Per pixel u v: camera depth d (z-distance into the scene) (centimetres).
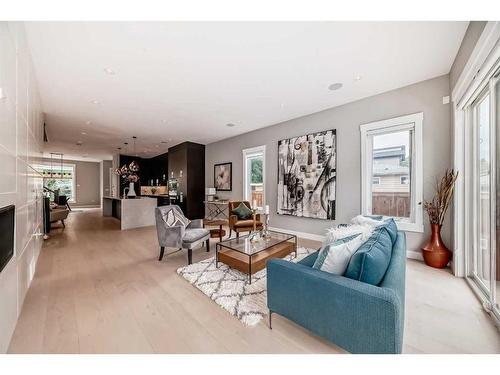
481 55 175
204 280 248
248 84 318
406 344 148
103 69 274
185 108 411
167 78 298
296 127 469
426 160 307
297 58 253
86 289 231
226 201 627
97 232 520
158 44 226
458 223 257
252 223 432
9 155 159
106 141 701
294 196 467
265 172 534
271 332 163
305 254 345
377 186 363
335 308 125
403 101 326
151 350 145
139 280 254
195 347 148
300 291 141
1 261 128
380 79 304
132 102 381
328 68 276
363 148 367
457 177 259
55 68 270
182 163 722
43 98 361
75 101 374
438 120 296
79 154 987
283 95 356
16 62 178
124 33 209
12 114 167
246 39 219
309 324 138
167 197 848
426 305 197
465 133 253
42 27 199
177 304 202
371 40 222
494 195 187
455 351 142
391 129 340
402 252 167
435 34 214
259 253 274
